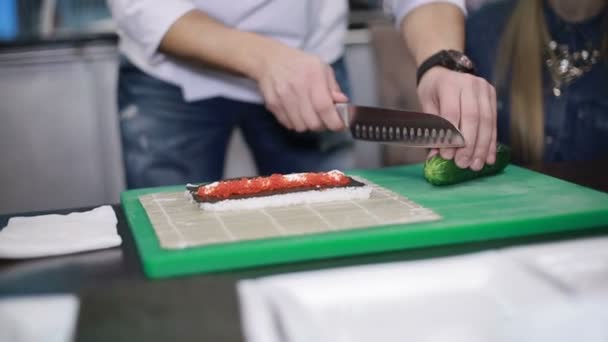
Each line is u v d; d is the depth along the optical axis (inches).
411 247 36.2
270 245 34.0
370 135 49.4
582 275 29.2
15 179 90.3
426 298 28.1
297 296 27.6
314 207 40.5
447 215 39.0
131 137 65.9
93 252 35.7
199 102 63.7
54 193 91.8
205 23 55.9
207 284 30.8
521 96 65.2
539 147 64.7
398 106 90.0
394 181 48.0
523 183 46.2
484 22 69.1
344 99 51.1
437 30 56.1
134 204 43.4
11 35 94.7
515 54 65.6
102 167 92.2
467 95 46.7
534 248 30.5
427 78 51.6
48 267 33.6
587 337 26.8
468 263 29.1
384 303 27.8
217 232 36.2
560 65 64.2
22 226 38.6
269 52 52.8
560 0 63.9
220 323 27.0
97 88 89.4
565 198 42.0
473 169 46.2
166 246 33.9
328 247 34.8
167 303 28.6
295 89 51.1
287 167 67.8
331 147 67.5
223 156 67.7
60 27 96.0
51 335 26.4
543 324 26.9
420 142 46.4
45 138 89.9
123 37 64.7
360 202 41.4
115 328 26.6
